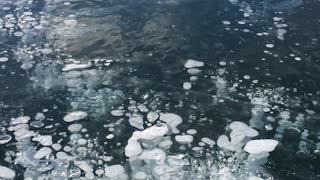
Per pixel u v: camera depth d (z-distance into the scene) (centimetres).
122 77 204
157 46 230
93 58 219
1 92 192
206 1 286
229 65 215
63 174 150
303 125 176
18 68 210
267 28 253
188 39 238
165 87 198
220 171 153
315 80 205
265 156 160
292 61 220
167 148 163
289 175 152
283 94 195
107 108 184
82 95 191
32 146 162
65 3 279
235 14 269
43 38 236
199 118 179
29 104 185
